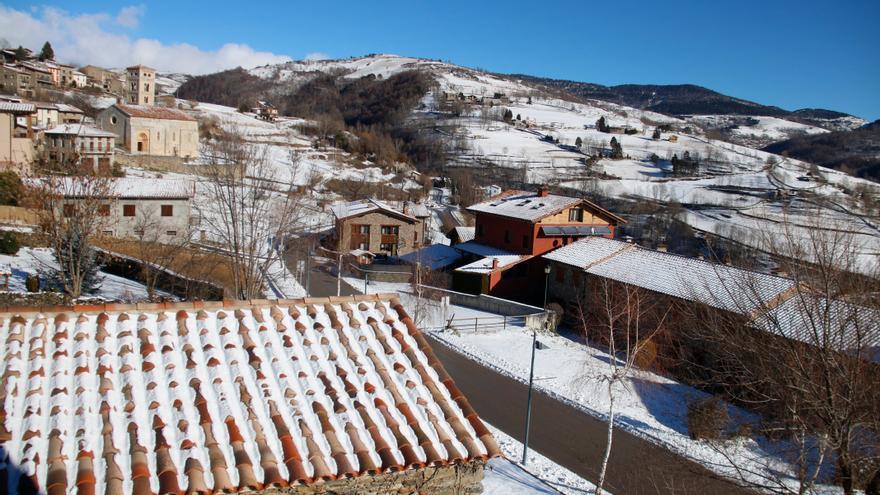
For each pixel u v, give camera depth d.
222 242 36.97
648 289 28.31
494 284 38.78
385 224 51.53
